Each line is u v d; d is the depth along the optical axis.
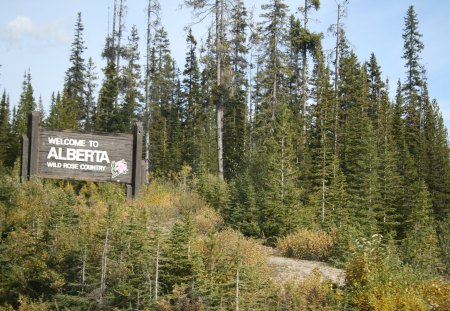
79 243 12.07
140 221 11.99
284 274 12.62
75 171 18.61
